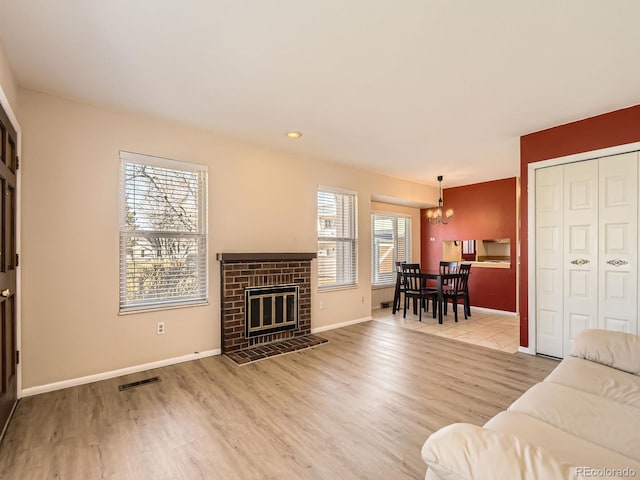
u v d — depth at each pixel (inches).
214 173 144.1
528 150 143.9
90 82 99.1
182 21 72.3
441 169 208.7
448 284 234.1
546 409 62.8
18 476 67.9
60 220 108.0
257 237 158.2
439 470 31.0
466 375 120.6
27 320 102.3
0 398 80.1
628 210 117.3
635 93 106.3
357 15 70.3
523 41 79.2
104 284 116.1
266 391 107.0
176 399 101.2
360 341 164.1
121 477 67.7
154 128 127.6
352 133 143.5
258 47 82.1
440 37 77.9
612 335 86.9
